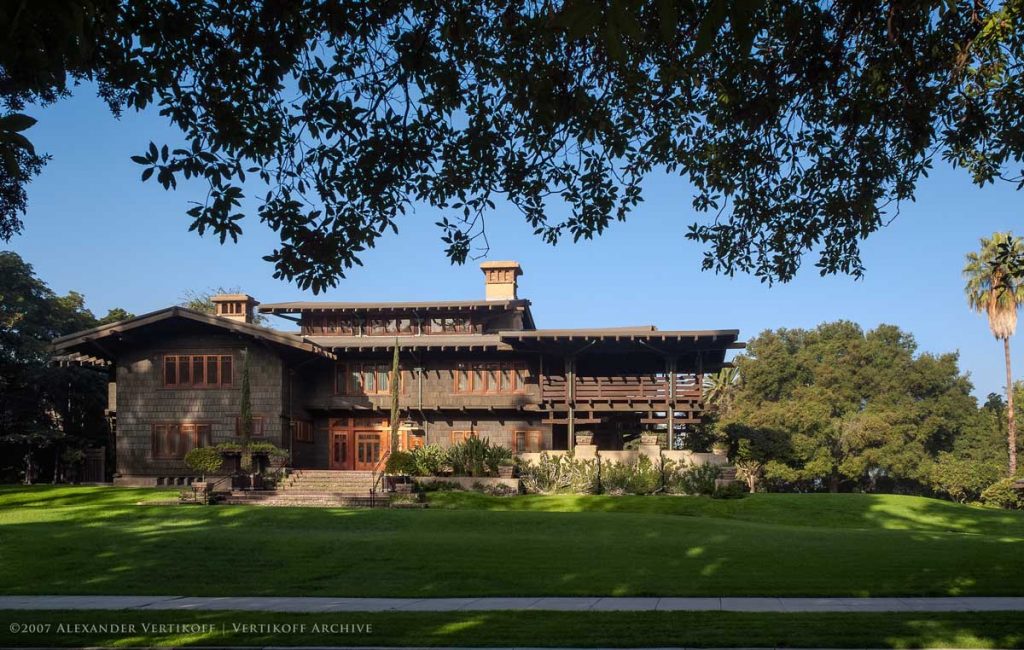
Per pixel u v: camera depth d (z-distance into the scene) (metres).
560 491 35.69
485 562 19.03
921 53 13.47
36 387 48.09
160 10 10.53
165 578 17.78
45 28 5.14
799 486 69.56
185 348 40.06
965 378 69.00
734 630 12.09
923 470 61.84
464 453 36.34
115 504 30.28
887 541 22.17
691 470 35.56
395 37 11.88
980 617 12.80
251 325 38.72
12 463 48.84
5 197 22.89
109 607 14.86
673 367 38.22
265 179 12.22
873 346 69.81
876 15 13.15
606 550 20.45
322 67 12.11
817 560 18.89
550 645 11.44
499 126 13.43
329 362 42.50
